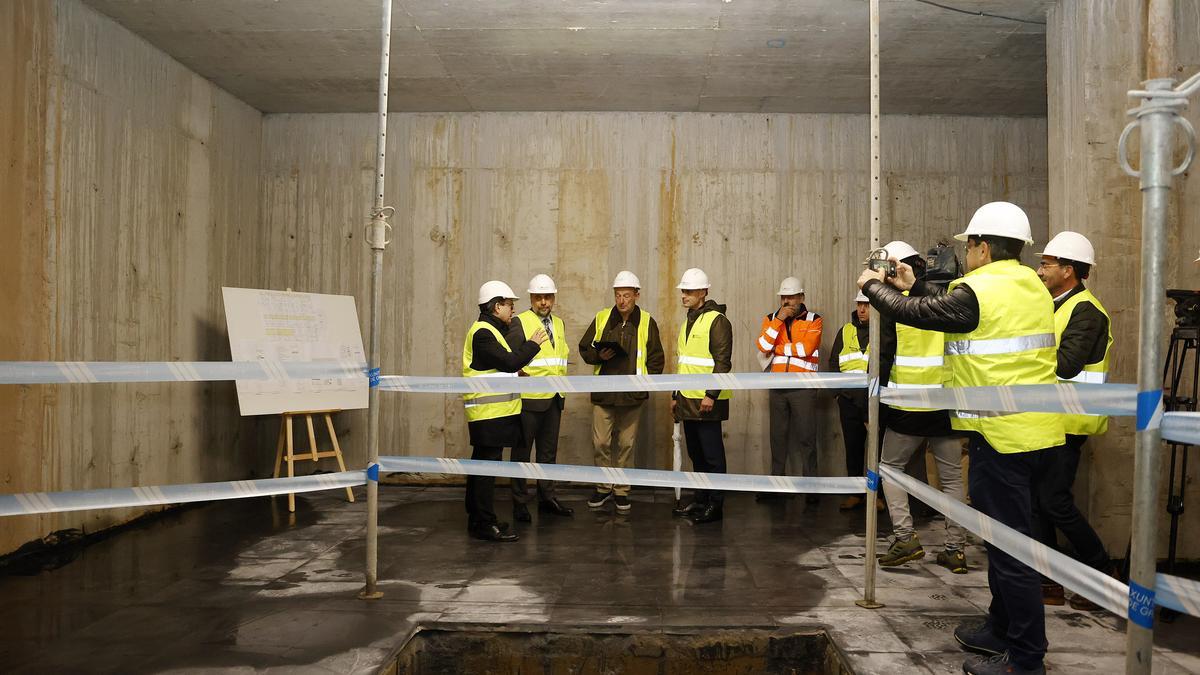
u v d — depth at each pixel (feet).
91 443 15.56
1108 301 13.39
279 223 22.53
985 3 15.05
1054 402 7.41
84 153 15.39
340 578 12.69
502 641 10.27
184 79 18.88
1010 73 18.79
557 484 21.72
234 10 15.88
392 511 18.44
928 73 18.85
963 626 10.21
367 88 20.45
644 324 18.85
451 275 22.21
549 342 17.42
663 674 10.12
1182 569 13.03
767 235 21.85
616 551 14.52
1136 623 5.81
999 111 21.48
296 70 19.20
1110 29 13.52
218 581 12.53
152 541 15.37
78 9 15.24
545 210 22.12
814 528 16.69
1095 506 13.34
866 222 21.79
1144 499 5.77
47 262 14.42
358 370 11.67
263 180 22.57
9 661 9.21
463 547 14.83
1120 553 13.24
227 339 20.77
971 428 8.73
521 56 18.16
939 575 12.89
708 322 17.65
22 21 13.80
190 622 10.55
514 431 15.53
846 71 18.79
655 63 18.49
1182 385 13.23
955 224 21.72
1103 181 13.48
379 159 11.49
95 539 15.49
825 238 21.77
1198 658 9.13
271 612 10.94
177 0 15.42
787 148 21.94
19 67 13.74
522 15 16.03
